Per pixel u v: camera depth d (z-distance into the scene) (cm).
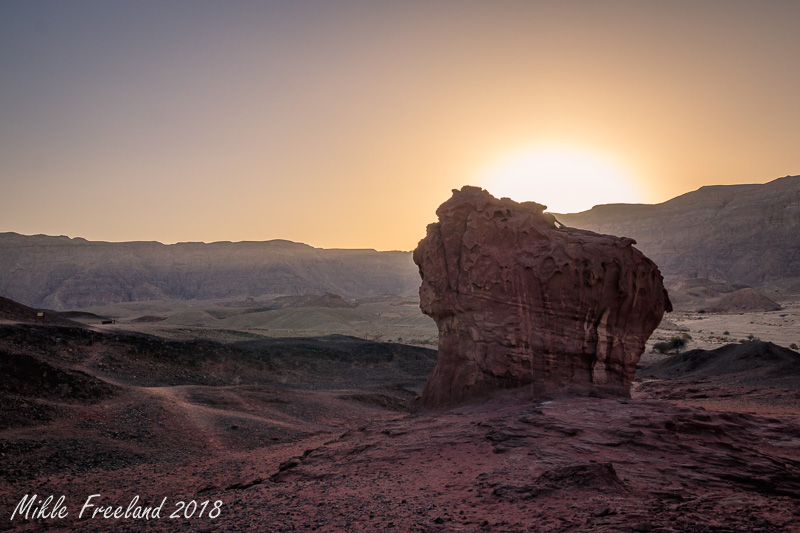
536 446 1394
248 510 1121
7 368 2656
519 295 2288
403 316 15175
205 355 4772
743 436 1514
